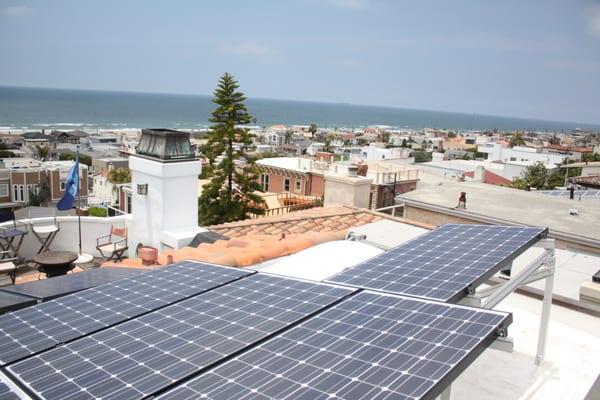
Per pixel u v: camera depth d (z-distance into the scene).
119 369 4.18
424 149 178.00
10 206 78.19
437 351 3.75
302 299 5.71
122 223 14.11
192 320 5.30
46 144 138.25
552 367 7.05
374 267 7.21
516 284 6.31
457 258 6.93
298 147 149.50
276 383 3.57
